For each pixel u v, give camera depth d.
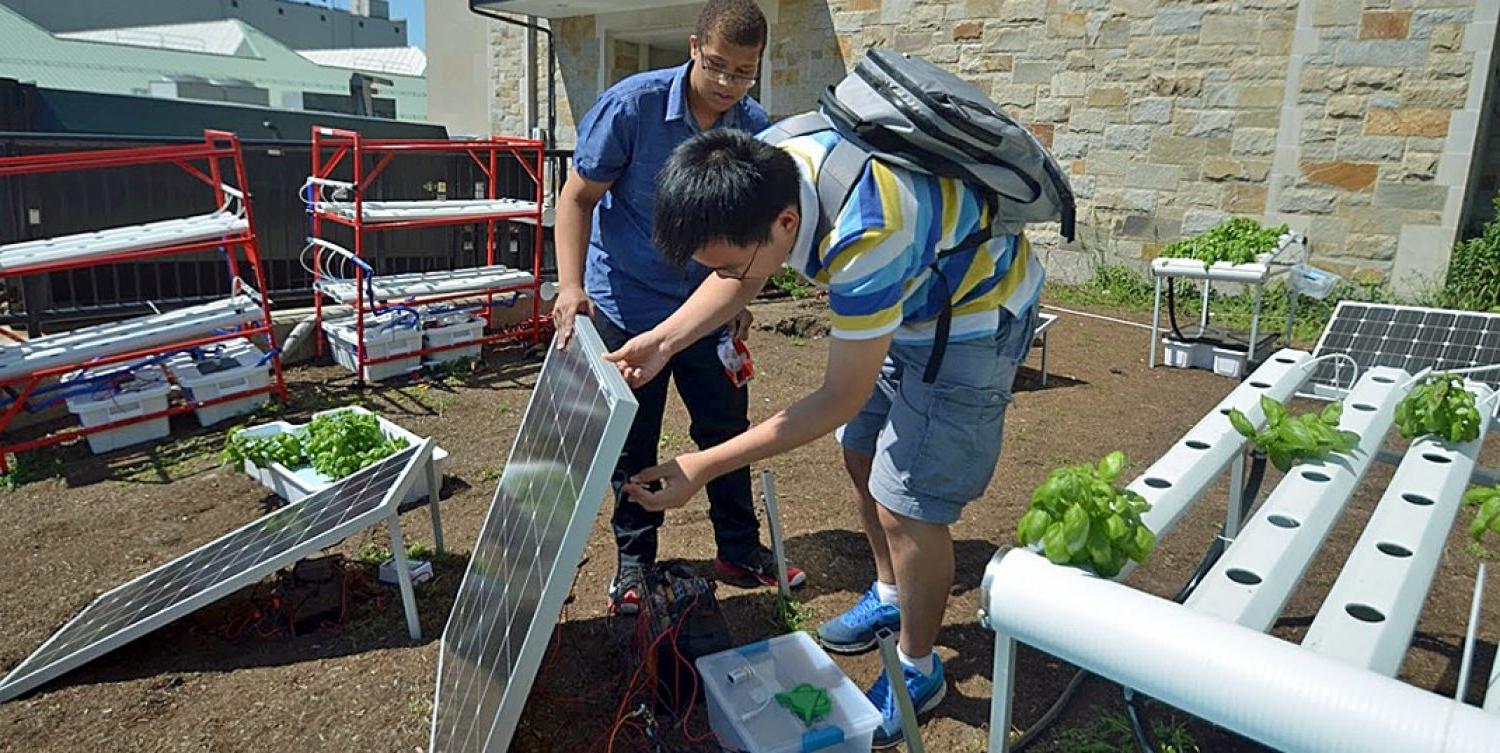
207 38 28.20
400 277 5.83
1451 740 1.06
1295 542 1.75
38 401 4.25
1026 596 1.47
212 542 3.06
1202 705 1.26
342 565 3.08
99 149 5.55
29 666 2.55
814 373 5.79
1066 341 6.84
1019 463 4.29
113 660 2.64
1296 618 2.93
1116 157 8.73
